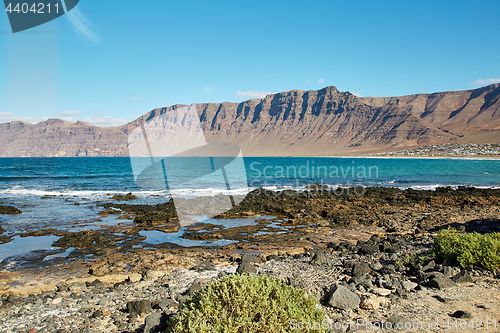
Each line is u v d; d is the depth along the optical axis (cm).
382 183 3359
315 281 623
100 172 4962
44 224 1360
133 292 629
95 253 957
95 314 516
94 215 1559
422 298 500
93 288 673
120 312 527
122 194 2366
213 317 316
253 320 321
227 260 860
